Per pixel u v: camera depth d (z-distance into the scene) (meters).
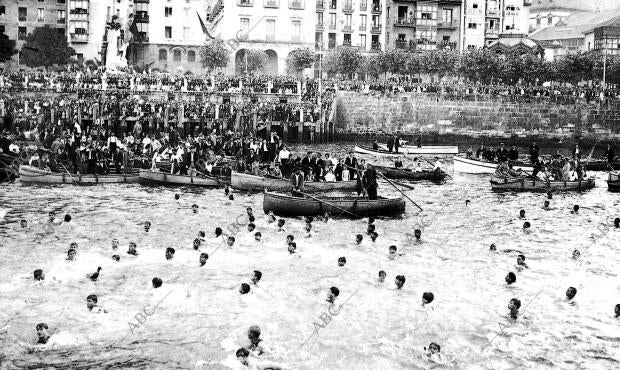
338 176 51.03
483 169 65.31
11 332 22.97
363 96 96.50
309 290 27.42
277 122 86.44
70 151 54.91
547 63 112.06
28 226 37.03
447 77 125.94
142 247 33.22
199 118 81.38
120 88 88.69
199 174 51.84
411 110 96.94
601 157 87.31
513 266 31.89
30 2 122.12
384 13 134.75
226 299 26.23
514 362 21.72
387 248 34.28
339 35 132.88
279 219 38.88
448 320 24.84
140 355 21.70
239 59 122.75
